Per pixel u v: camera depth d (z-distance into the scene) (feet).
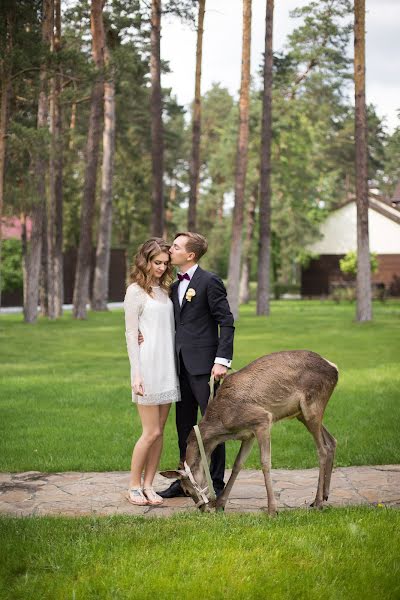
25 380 44.32
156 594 13.76
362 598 13.74
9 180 87.76
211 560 15.05
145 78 141.18
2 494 21.49
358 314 92.73
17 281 130.82
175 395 20.47
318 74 153.69
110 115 119.24
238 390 18.43
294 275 204.64
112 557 15.38
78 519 18.25
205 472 18.42
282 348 61.21
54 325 88.79
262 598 13.73
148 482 21.08
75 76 79.71
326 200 183.62
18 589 14.11
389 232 171.12
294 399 18.61
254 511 19.48
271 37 103.50
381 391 39.22
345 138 221.25
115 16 100.94
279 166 155.63
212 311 20.33
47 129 74.79
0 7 72.33
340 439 27.78
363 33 88.53
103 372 48.11
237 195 97.45
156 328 20.35
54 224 103.30
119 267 157.48
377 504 19.77
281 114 150.00
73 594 13.75
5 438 28.58
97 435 28.99
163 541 16.28
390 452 25.63
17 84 76.79
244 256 158.71
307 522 17.58
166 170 206.08
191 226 110.83
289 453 25.99
